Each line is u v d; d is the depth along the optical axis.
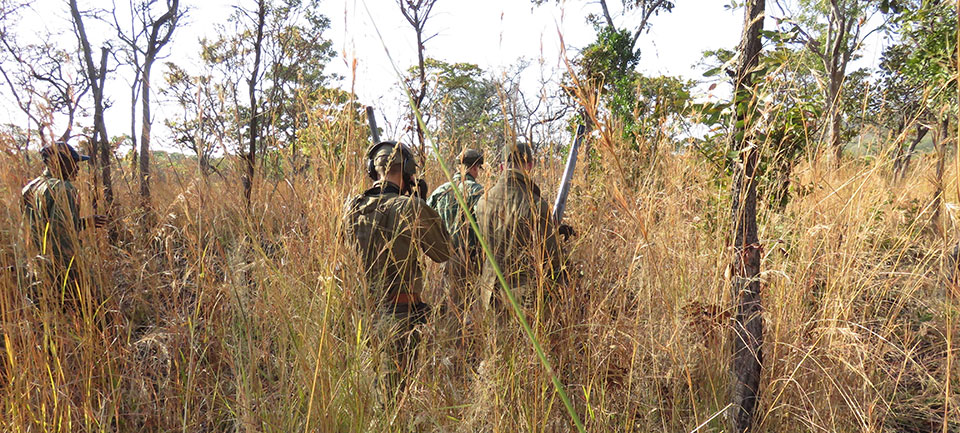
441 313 2.45
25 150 1.93
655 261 2.22
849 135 2.65
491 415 2.02
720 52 2.17
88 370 1.95
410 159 2.49
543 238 2.13
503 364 2.05
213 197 2.16
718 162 2.34
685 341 2.28
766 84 2.00
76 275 2.08
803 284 2.40
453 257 2.44
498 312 2.21
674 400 2.15
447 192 3.01
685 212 2.51
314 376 1.87
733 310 2.17
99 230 2.28
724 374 2.28
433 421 2.03
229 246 2.21
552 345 2.12
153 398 2.16
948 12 3.33
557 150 2.60
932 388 2.32
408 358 2.24
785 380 2.15
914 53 3.44
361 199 2.32
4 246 1.80
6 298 1.77
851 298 2.33
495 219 2.24
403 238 2.33
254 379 2.08
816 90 2.43
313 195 2.10
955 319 2.26
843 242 2.47
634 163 2.38
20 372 1.81
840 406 2.22
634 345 2.13
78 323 1.99
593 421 1.99
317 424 1.96
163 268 2.35
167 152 2.18
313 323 2.03
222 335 2.24
